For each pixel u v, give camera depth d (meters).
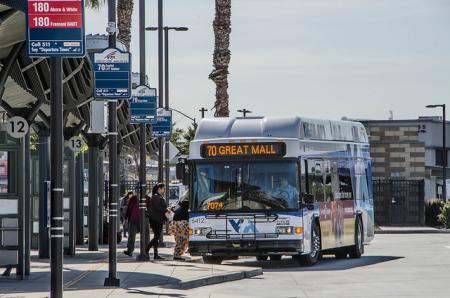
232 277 39.56
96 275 38.56
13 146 36.81
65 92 42.62
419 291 34.41
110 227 34.78
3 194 36.81
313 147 48.56
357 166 56.00
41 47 26.69
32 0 26.64
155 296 31.41
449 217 96.69
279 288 36.03
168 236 78.69
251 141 46.62
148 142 75.19
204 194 46.88
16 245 36.81
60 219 26.84
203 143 47.06
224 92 74.38
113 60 35.88
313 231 48.00
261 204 46.25
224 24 74.31
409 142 109.44
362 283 37.91
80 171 59.47
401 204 103.56
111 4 36.19
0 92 34.38
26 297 29.70
